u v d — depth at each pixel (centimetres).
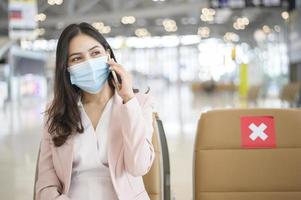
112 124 160
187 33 3606
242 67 1609
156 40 3816
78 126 158
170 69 4212
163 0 2425
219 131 189
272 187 186
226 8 950
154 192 184
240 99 1603
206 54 3497
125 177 159
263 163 187
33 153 598
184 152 571
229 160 188
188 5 2228
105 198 157
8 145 672
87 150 158
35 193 163
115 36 3578
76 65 155
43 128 170
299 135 188
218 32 3397
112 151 157
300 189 186
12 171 488
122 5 2462
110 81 163
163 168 186
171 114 1108
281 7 936
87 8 2484
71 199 156
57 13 2678
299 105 763
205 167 188
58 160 160
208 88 2253
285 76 1659
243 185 187
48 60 2308
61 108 160
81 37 159
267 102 1545
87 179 158
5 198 383
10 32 1334
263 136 188
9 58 2067
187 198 359
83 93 167
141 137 152
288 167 187
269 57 2344
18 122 1033
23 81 2280
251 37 3073
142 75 3822
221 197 187
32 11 1341
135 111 153
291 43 1300
